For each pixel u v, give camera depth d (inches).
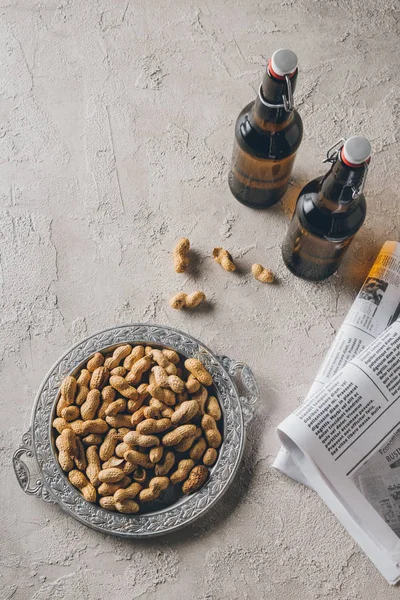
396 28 43.9
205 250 41.7
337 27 43.9
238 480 39.1
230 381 38.5
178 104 43.4
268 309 40.9
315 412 37.8
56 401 38.4
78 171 42.6
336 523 38.7
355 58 43.7
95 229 41.9
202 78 43.6
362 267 41.4
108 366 38.5
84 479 37.8
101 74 43.7
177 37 44.0
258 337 40.6
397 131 42.8
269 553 38.5
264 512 38.8
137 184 42.5
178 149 42.8
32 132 43.1
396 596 38.2
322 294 41.1
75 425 38.0
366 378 38.0
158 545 38.5
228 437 38.0
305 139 42.7
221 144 42.9
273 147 37.0
